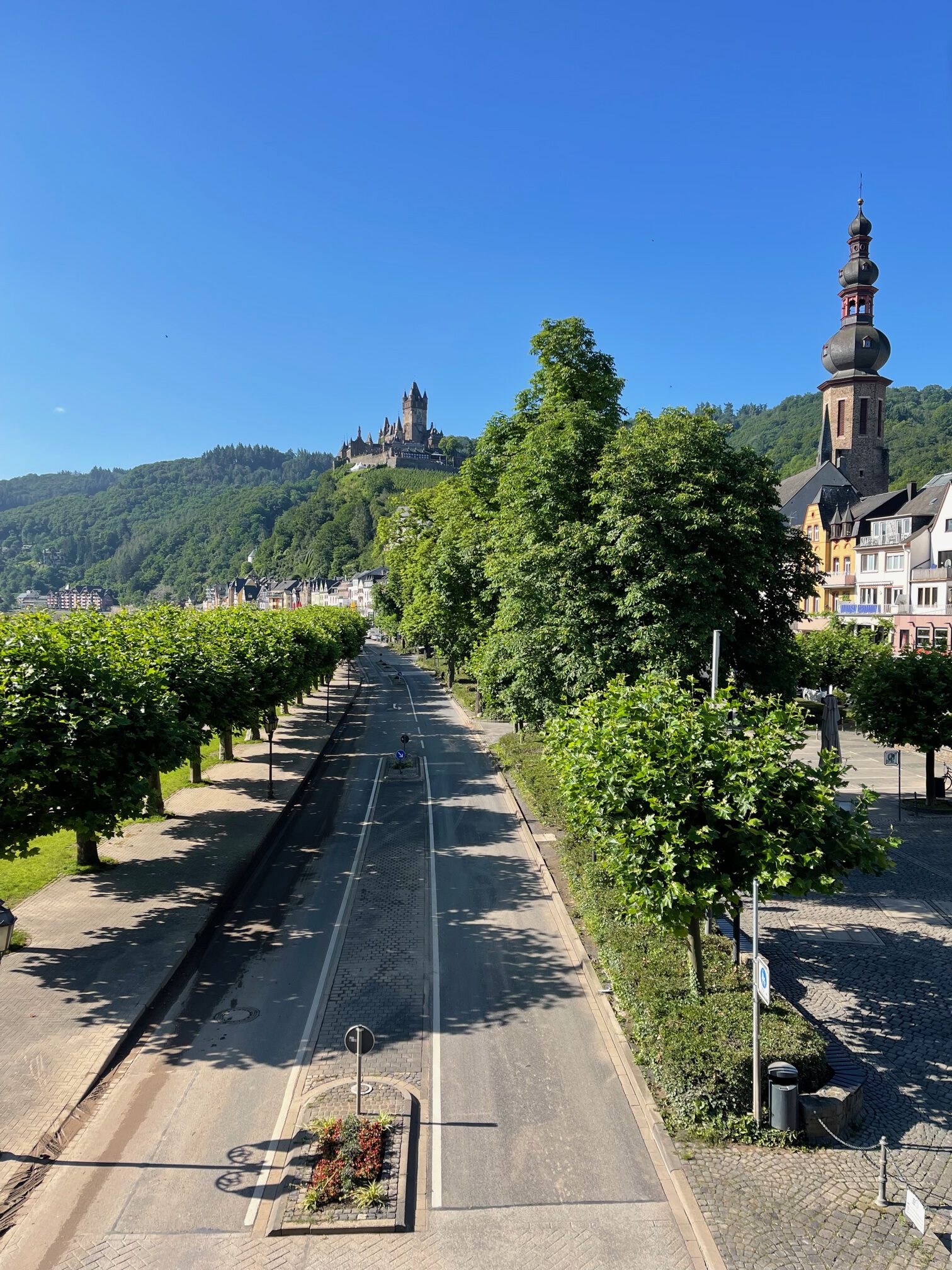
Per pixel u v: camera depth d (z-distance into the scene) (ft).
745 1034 45.42
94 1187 39.68
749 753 47.60
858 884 79.51
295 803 116.88
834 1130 42.09
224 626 129.70
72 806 66.23
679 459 81.56
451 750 160.97
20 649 67.92
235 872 83.76
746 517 80.59
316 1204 37.65
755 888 42.65
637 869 46.24
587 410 101.60
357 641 344.69
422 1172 40.55
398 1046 52.08
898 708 104.17
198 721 95.81
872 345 290.76
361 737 178.60
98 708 67.77
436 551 186.91
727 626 79.41
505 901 77.30
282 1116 45.16
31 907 74.02
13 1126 43.73
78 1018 54.70
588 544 84.43
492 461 137.69
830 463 281.33
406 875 85.20
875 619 219.20
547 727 60.03
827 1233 35.81
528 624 96.84
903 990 58.18
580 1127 43.96
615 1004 57.11
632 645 81.61
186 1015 56.54
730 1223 36.47
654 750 48.83
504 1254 35.53
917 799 110.42
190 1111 45.60
